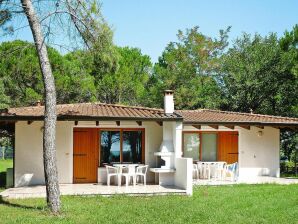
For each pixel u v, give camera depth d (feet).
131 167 58.08
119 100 123.24
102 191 52.60
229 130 72.59
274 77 106.11
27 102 102.83
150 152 64.08
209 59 140.77
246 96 108.88
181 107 125.59
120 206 44.21
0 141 123.75
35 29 41.96
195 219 38.37
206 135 71.77
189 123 64.54
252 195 51.90
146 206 44.21
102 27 46.98
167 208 43.21
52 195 40.70
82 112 58.49
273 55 107.45
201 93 128.77
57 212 40.24
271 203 46.44
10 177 61.16
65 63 110.73
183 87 125.49
